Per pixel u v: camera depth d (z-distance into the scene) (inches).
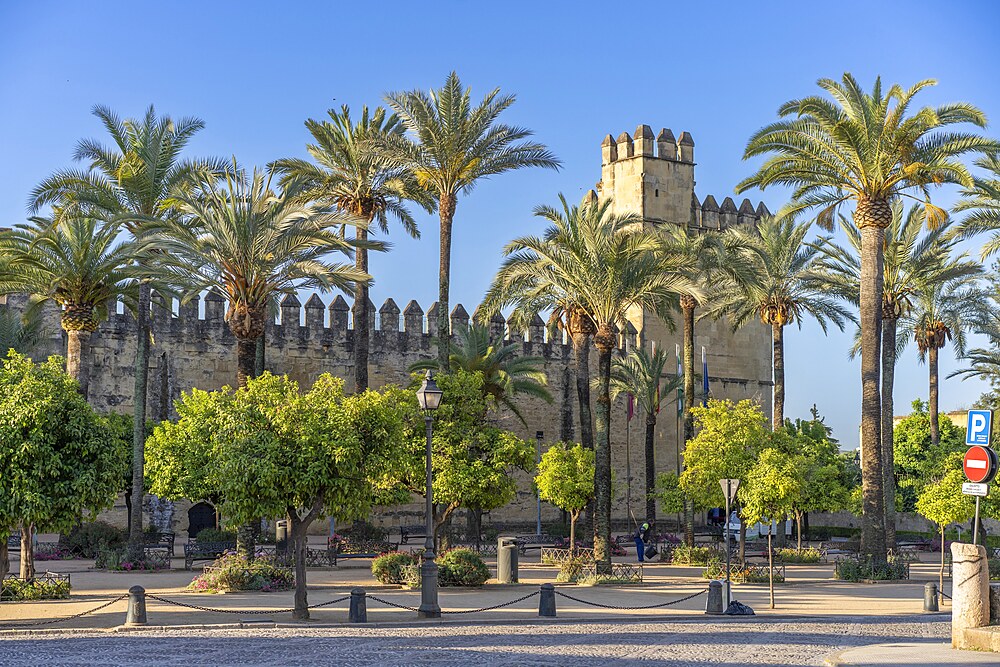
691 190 2778.1
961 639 727.7
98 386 2076.8
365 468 976.3
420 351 2450.8
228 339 2225.6
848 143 1398.9
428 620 931.3
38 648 711.1
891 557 1624.0
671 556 1823.3
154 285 1492.4
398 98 1519.4
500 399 2150.6
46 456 903.1
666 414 2787.9
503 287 1560.0
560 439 2662.4
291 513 969.5
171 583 1254.9
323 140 1696.6
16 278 1460.4
